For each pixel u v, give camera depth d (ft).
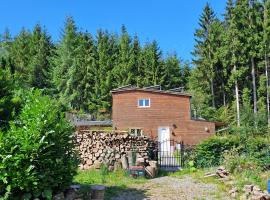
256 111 163.32
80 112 184.44
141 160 59.82
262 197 39.86
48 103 35.96
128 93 113.91
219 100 198.49
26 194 32.65
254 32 179.01
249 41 176.55
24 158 32.17
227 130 129.49
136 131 111.55
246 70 175.63
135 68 215.51
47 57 221.46
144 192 45.55
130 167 57.36
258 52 177.78
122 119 112.88
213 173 57.11
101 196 38.50
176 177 58.80
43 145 33.50
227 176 53.06
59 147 35.40
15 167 31.76
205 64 191.42
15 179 31.63
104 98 201.46
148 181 53.83
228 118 169.07
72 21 221.46
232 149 68.80
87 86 201.26
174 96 113.09
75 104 198.29
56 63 209.97
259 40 176.86
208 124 113.09
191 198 42.60
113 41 241.14
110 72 207.21
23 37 254.68
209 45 192.75
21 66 209.56
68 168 36.32
